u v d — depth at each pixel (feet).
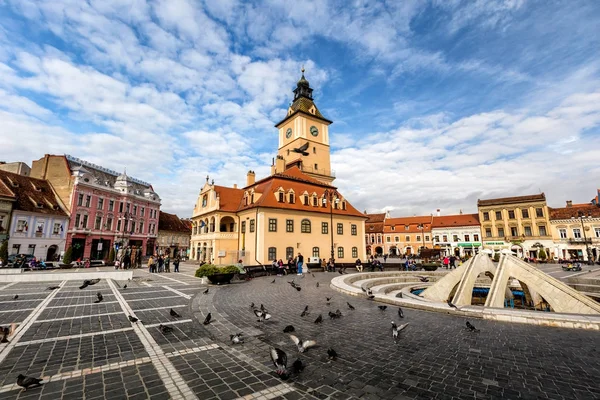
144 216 222.69
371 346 24.23
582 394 15.98
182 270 113.70
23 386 16.08
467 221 233.55
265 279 79.82
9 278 70.44
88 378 18.07
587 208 188.24
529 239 200.54
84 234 171.73
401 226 265.95
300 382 17.60
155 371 19.19
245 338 26.48
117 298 47.26
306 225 135.95
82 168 176.55
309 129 188.96
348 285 58.18
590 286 69.36
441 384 17.24
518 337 26.61
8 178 149.18
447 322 32.53
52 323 31.27
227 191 158.10
